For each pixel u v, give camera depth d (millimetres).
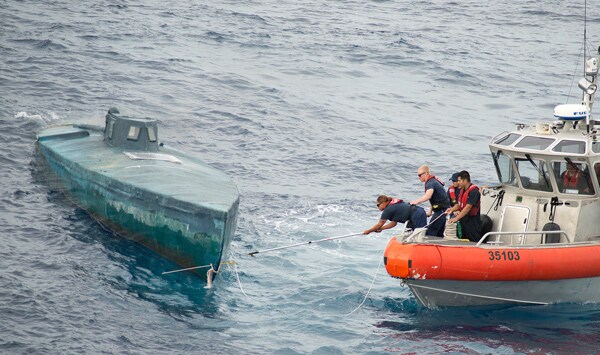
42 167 62438
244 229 53656
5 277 44844
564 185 44219
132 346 38875
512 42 116688
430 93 90812
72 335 39438
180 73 90188
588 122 44344
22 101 76750
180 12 119188
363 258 49750
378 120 80438
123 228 53188
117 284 45781
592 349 39094
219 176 56656
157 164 56969
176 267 49312
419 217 43969
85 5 116812
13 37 96750
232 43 105062
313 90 89188
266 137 73562
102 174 54562
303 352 38688
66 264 47594
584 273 42688
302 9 129750
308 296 44688
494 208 45656
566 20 131875
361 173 66125
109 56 93562
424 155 71125
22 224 52812
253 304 43844
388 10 134500
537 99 89688
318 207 58219
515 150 44500
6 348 37656
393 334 40438
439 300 43031
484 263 41375
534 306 43875
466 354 38344
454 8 138875
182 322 41562
